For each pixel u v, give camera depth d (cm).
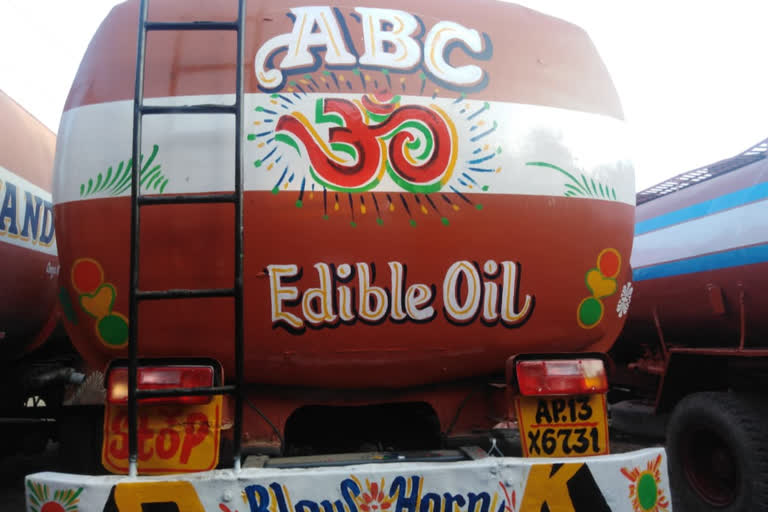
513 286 242
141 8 221
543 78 258
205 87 231
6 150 356
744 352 370
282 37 237
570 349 258
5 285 345
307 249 226
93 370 284
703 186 459
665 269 464
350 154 230
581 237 252
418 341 238
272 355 234
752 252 381
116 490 195
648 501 218
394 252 230
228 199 211
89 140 235
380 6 250
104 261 229
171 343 230
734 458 363
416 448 295
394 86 237
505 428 264
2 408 417
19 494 451
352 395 259
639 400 568
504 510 206
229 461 245
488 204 238
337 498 200
